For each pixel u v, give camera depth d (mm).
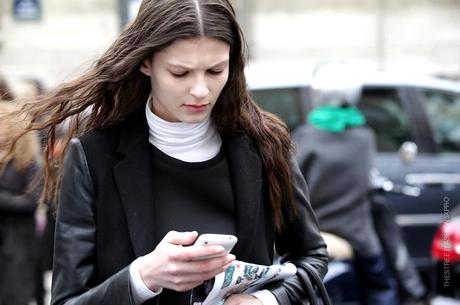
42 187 3965
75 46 30312
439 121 10141
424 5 31547
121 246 3197
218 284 3064
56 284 3184
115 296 2949
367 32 31844
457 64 31000
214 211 3322
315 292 3418
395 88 10125
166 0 3045
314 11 31844
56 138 3621
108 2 30359
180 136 3297
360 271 7969
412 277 8195
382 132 9953
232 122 3346
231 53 3236
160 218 3262
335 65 8055
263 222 3371
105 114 3357
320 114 7977
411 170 9750
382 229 8172
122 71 3176
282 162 3391
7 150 3586
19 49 29688
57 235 3219
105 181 3223
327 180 7918
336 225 7898
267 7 31641
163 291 3197
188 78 3029
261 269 3164
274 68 10031
